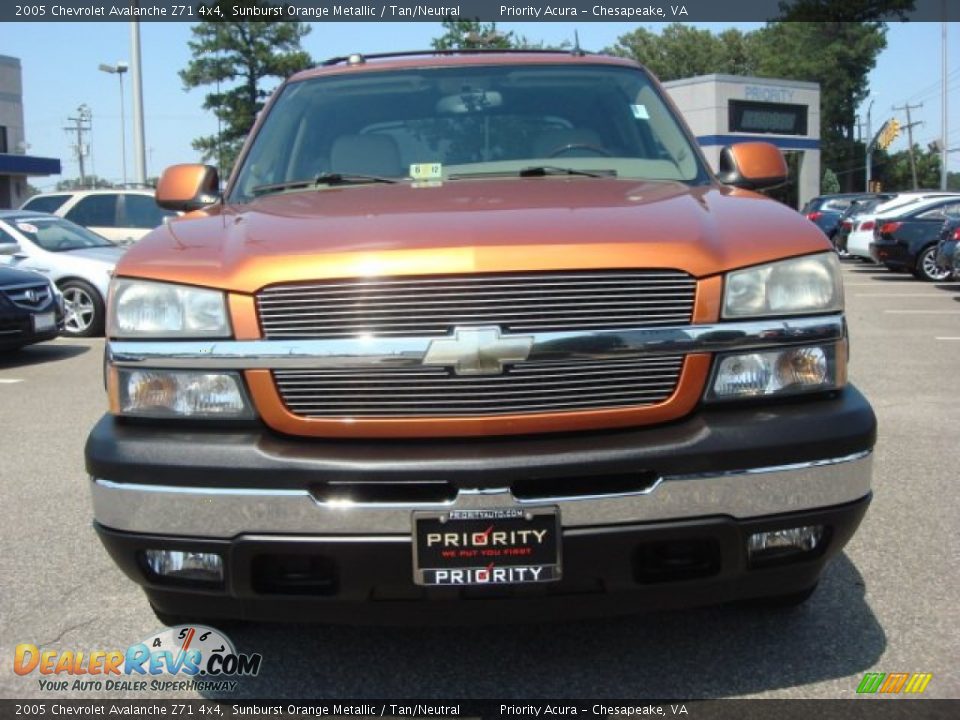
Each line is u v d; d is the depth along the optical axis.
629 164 3.92
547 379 2.66
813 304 2.82
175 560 2.74
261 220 3.14
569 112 4.16
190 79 34.09
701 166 3.95
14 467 5.69
